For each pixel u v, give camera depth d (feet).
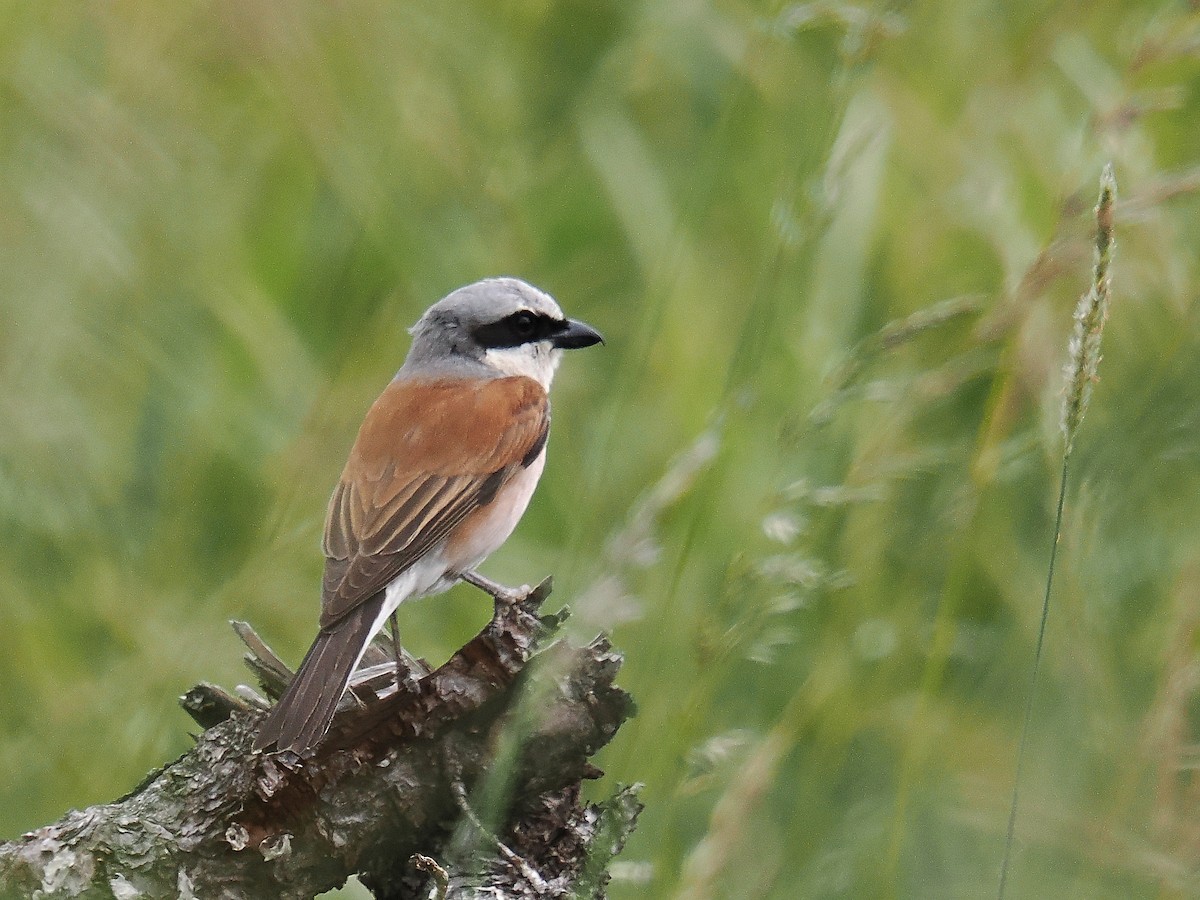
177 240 40.96
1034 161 37.70
